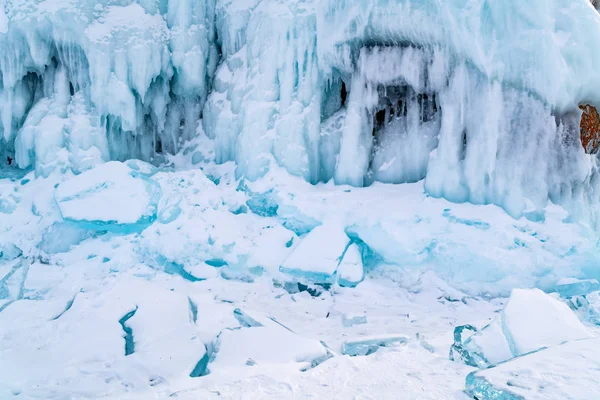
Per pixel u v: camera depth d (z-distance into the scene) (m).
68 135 10.59
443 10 7.85
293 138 9.86
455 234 7.84
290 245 8.93
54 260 9.22
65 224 9.63
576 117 7.73
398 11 8.35
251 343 4.52
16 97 11.03
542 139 7.70
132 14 11.14
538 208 7.64
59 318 5.31
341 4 9.11
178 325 4.97
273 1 10.47
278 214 9.34
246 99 10.52
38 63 10.58
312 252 8.18
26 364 4.08
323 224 8.70
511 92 7.80
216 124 11.44
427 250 8.02
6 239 9.48
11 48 10.49
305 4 10.02
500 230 7.56
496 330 4.25
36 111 10.81
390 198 8.78
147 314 5.17
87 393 3.55
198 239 8.85
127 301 5.51
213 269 8.70
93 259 9.12
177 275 8.67
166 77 11.53
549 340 3.84
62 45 10.58
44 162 10.40
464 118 8.28
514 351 3.87
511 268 7.31
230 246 8.81
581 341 3.69
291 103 9.98
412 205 8.43
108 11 10.98
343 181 9.62
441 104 8.59
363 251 8.70
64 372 3.95
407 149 9.50
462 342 4.26
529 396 2.79
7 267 8.87
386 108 9.94
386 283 8.20
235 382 3.59
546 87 7.46
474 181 8.09
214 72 12.36
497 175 7.93
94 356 4.34
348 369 3.87
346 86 10.12
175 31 11.41
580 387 2.87
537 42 7.36
